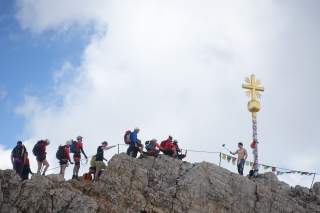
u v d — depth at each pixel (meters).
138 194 32.31
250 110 42.00
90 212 30.38
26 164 33.62
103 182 32.66
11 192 30.83
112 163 33.38
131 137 35.16
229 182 33.66
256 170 37.25
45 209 30.44
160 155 34.81
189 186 32.75
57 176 32.34
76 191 31.69
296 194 34.91
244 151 37.28
